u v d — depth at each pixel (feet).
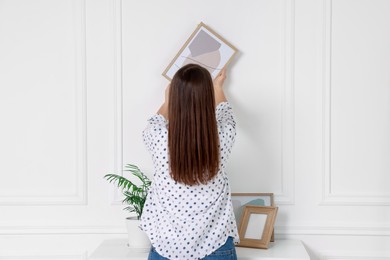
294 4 10.50
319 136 10.52
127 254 9.40
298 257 9.05
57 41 10.74
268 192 10.61
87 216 10.75
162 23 10.63
